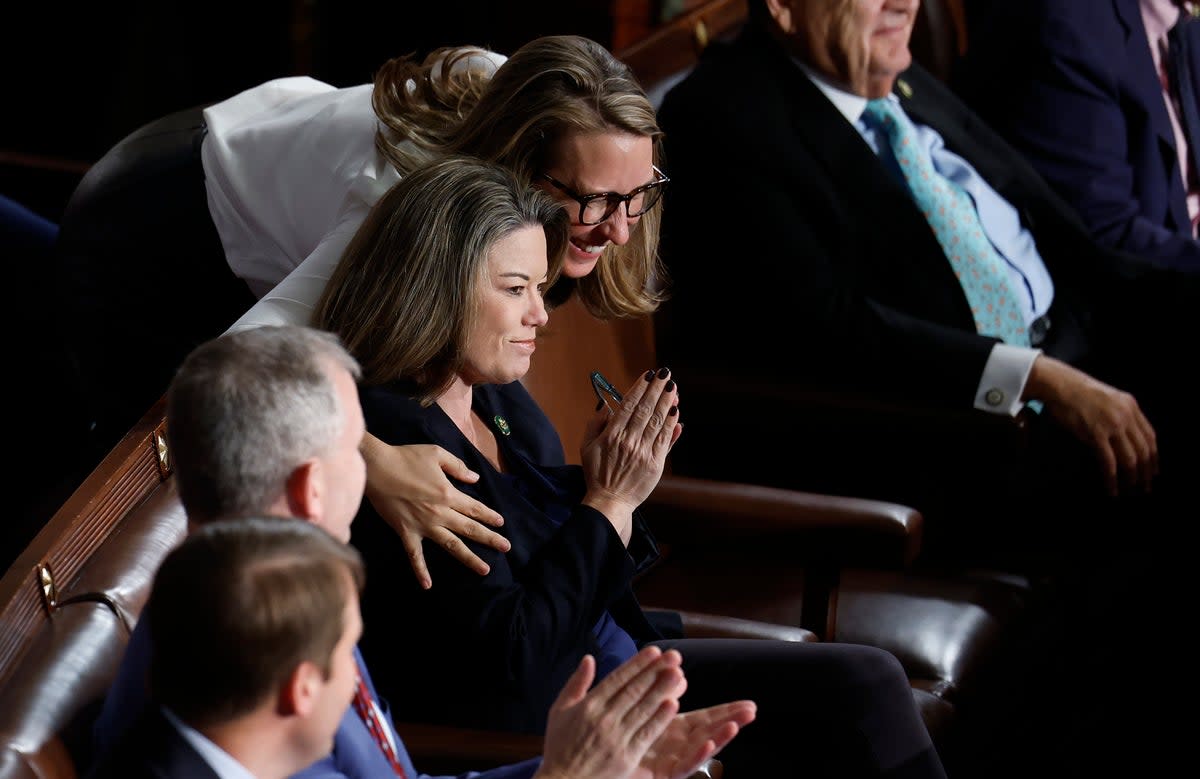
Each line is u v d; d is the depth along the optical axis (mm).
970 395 10773
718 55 11609
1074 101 13422
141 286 9836
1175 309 12453
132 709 5285
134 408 10117
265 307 7652
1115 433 10703
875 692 7785
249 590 4344
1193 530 11938
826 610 9320
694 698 7938
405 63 8812
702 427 10680
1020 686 10406
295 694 4445
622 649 7875
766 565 10281
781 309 11023
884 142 11922
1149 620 11773
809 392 10461
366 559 6953
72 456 11984
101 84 16906
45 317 11914
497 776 6488
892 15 11289
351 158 8656
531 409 8203
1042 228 12688
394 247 6973
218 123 9516
